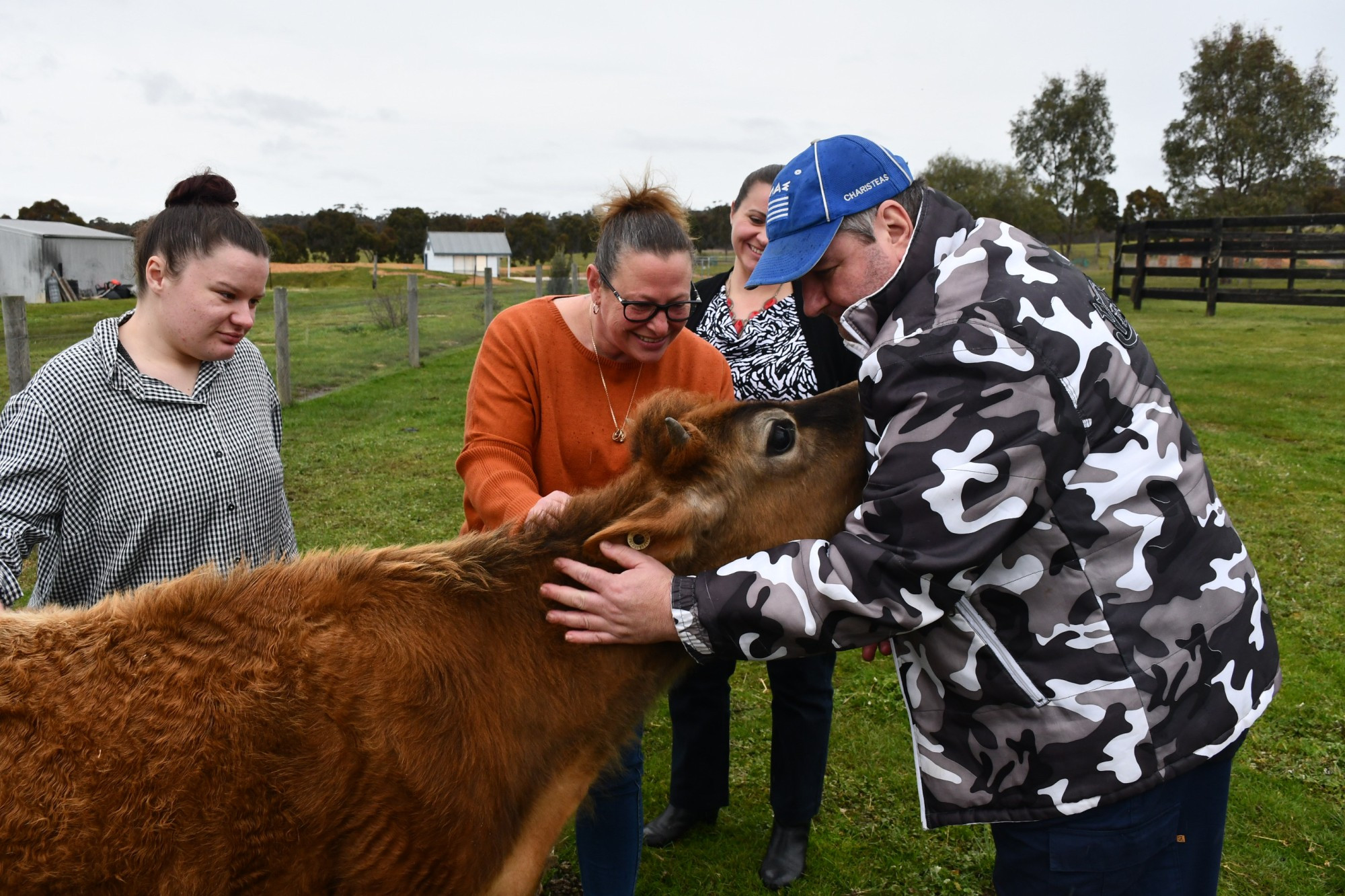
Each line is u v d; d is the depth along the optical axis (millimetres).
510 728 1997
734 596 1922
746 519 2240
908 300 1976
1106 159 57531
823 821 3760
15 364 7277
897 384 1872
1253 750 4215
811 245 2006
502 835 1971
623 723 2195
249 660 1785
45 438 2215
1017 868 2066
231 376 2594
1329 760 4133
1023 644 1903
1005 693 1924
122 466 2326
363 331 16812
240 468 2543
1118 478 1863
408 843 1824
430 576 2004
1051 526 1848
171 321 2334
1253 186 48844
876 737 4359
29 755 1616
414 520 6906
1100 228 59438
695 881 3412
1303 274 24203
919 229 1997
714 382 2906
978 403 1797
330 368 13430
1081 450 1847
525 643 2057
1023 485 1783
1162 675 1879
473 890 1938
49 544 2359
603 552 2076
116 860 1610
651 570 2049
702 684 3486
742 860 3537
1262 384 13453
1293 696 4664
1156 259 30703
